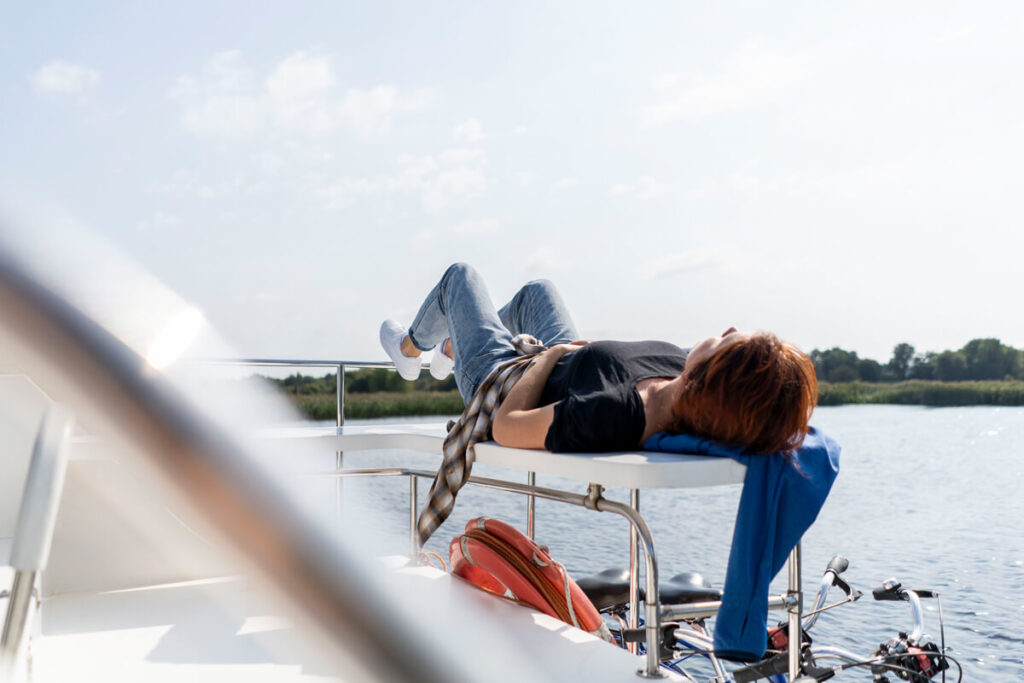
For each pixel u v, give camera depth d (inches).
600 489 61.2
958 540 409.7
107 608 70.8
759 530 57.1
